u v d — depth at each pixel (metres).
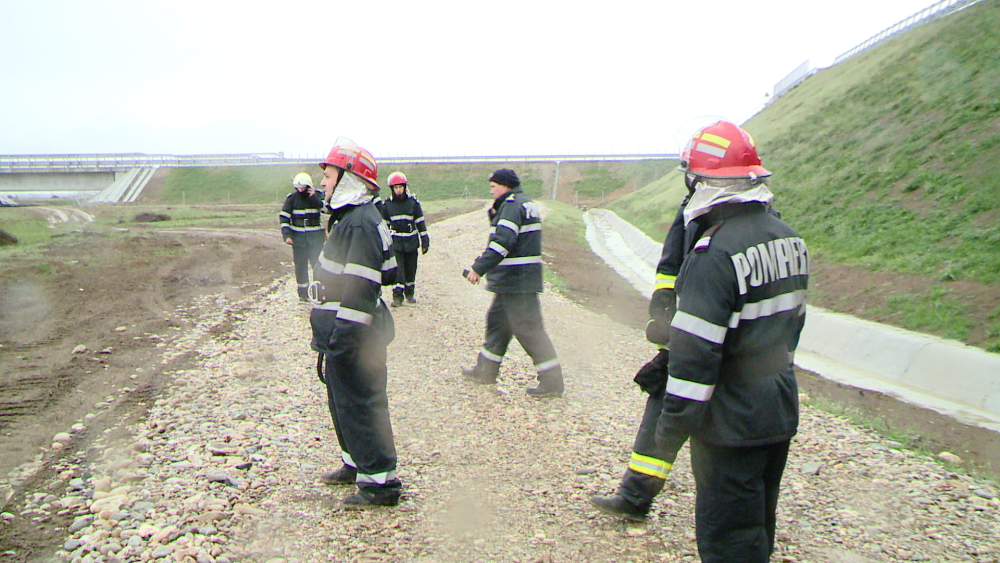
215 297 11.38
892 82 25.05
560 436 5.34
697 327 2.49
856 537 3.85
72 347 7.51
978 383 8.52
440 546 3.55
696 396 2.51
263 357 7.27
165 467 4.36
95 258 15.91
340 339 3.81
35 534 3.46
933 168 17.00
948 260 12.69
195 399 5.82
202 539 3.46
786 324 2.65
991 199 14.11
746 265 2.53
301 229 10.87
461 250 21.55
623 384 7.05
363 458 3.96
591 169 96.00
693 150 2.76
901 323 11.12
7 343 7.63
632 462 3.95
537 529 3.79
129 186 81.62
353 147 3.97
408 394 6.33
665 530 3.84
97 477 4.18
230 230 27.67
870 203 17.22
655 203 42.38
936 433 7.01
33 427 5.01
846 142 22.83
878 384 9.45
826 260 15.50
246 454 4.67
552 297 13.59
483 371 6.70
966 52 22.55
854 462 5.10
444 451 4.96
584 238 33.94
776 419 2.59
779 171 24.95
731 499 2.64
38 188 84.94
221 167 87.19
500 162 99.31
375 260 3.85
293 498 4.07
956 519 4.13
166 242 20.84
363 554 3.43
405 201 11.08
